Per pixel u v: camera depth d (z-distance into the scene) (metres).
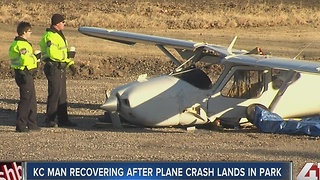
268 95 63.78
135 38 72.31
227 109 63.19
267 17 176.50
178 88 62.34
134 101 61.31
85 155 52.75
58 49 64.44
